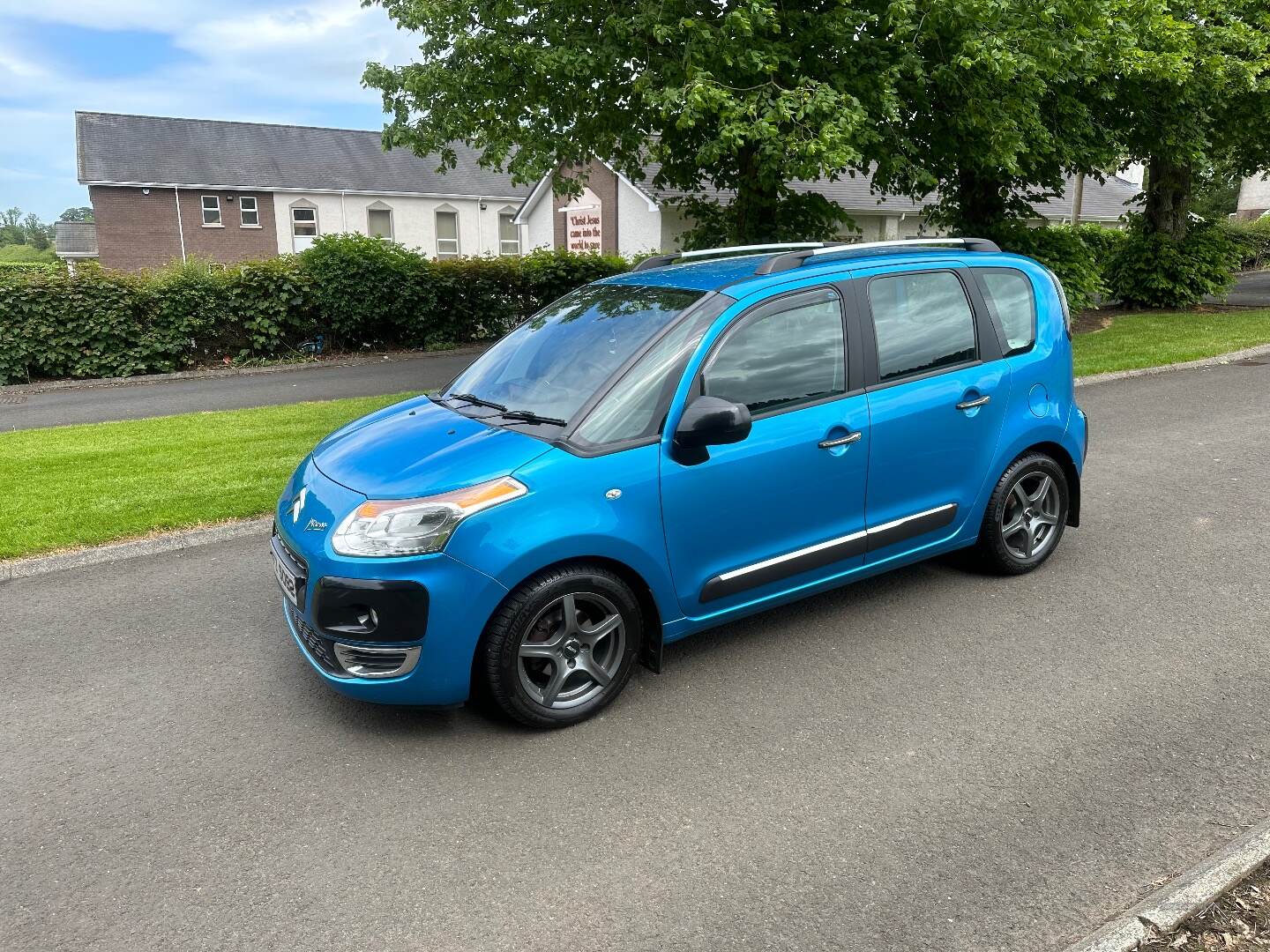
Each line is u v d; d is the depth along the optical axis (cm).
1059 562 542
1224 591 493
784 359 414
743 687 405
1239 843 290
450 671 350
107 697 411
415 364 1608
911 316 456
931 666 420
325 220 3669
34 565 572
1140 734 358
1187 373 1183
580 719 378
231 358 1662
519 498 350
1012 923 262
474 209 3919
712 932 263
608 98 1158
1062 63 1105
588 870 291
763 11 955
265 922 272
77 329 1524
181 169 3494
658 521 379
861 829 307
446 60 1159
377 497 355
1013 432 490
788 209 1355
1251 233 3822
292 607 386
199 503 672
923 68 1091
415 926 269
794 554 421
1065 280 1531
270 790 339
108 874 295
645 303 436
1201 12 1476
